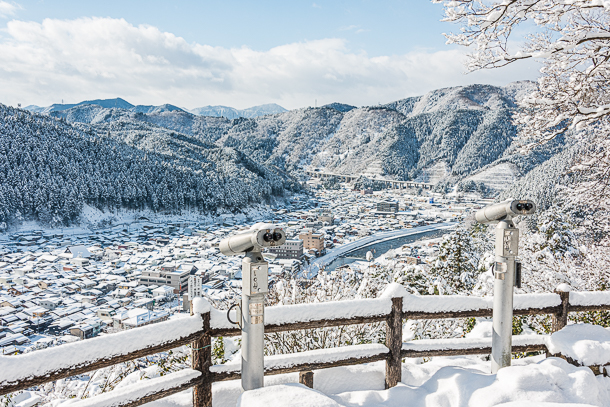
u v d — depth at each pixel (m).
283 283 6.23
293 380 2.68
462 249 12.58
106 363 2.00
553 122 4.93
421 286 9.51
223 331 2.44
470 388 2.53
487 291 7.32
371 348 2.71
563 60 4.83
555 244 10.20
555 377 2.54
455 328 5.79
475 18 4.52
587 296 3.23
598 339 3.02
